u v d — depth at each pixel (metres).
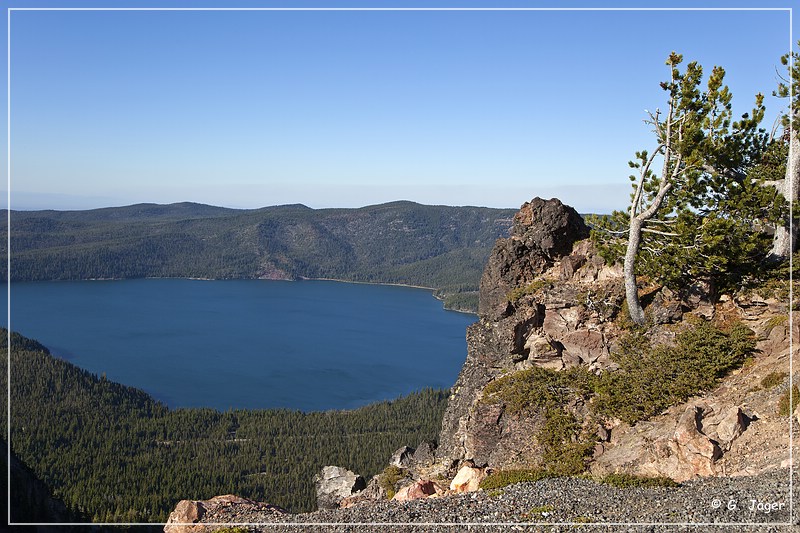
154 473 156.62
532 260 41.28
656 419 30.05
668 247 35.53
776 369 29.22
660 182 37.28
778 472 22.22
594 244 39.56
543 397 33.28
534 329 37.94
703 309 34.62
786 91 37.84
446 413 42.00
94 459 167.12
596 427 30.86
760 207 35.75
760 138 40.41
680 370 31.50
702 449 25.14
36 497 97.62
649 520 20.48
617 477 24.75
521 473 27.38
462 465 34.19
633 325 35.66
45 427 188.62
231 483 150.50
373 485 39.44
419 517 23.17
